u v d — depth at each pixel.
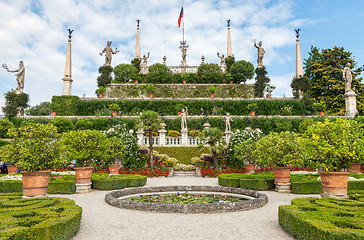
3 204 5.89
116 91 38.19
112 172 15.77
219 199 8.61
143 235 5.06
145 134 25.45
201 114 32.41
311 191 10.02
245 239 4.83
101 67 38.19
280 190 10.47
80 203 8.37
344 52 39.34
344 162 7.46
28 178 7.67
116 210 7.25
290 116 30.41
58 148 8.43
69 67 36.00
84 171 10.77
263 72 36.62
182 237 4.93
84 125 26.97
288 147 10.41
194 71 43.38
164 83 40.19
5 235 3.50
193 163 19.44
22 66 31.27
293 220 4.79
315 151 7.49
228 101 34.53
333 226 4.00
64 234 4.46
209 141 18.16
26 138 8.10
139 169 17.36
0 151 7.95
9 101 29.56
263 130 28.56
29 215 4.98
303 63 44.66
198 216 6.49
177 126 28.95
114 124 27.05
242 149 16.67
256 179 11.27
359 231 3.73
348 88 32.28
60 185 10.27
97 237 4.96
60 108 32.75
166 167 18.27
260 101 34.16
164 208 6.89
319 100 38.47
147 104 34.28
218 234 5.11
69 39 36.59
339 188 7.15
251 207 7.26
